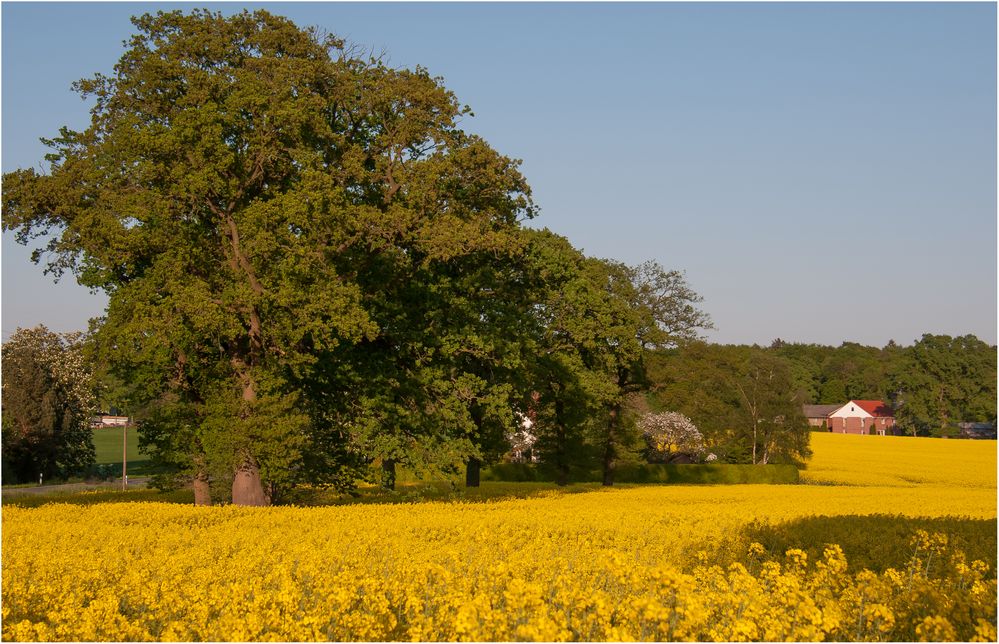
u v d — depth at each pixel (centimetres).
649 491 3881
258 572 1293
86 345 2742
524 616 914
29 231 2578
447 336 2992
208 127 2323
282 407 2533
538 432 4972
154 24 2516
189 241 2427
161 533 1825
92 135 2558
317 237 2392
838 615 958
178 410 2814
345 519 2150
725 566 1571
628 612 891
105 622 972
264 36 2527
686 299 4947
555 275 4184
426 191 2588
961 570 1291
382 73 2741
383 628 952
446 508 2527
